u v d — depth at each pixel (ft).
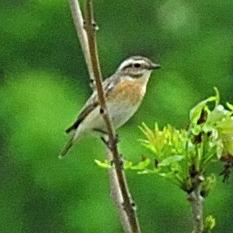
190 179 25.31
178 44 85.61
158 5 86.84
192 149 25.38
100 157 75.36
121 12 86.99
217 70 83.61
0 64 85.56
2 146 77.92
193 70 83.87
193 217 25.05
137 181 73.82
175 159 25.31
